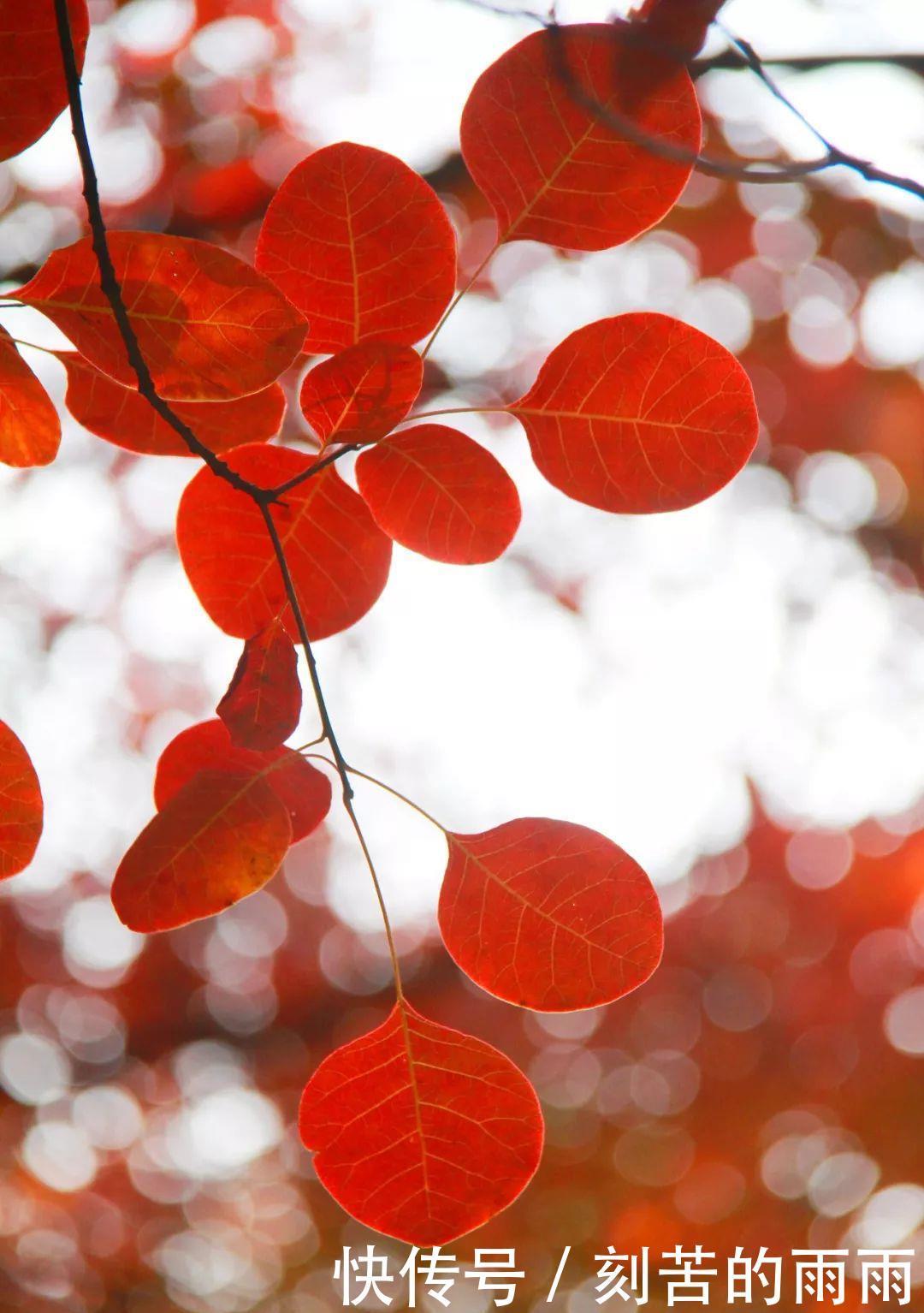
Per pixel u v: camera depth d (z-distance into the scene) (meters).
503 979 1.32
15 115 1.31
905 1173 4.12
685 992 4.54
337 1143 1.33
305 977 4.61
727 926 4.51
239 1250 4.54
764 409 4.07
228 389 1.31
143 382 1.30
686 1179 4.26
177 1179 4.70
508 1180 1.33
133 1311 4.37
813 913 4.45
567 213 1.32
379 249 1.31
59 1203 4.54
